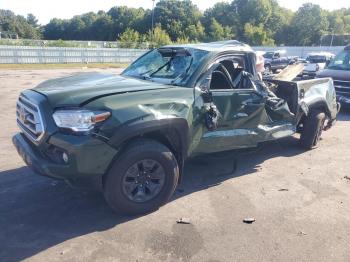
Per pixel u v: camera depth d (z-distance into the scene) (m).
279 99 5.23
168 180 3.89
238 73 4.74
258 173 5.13
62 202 4.03
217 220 3.75
